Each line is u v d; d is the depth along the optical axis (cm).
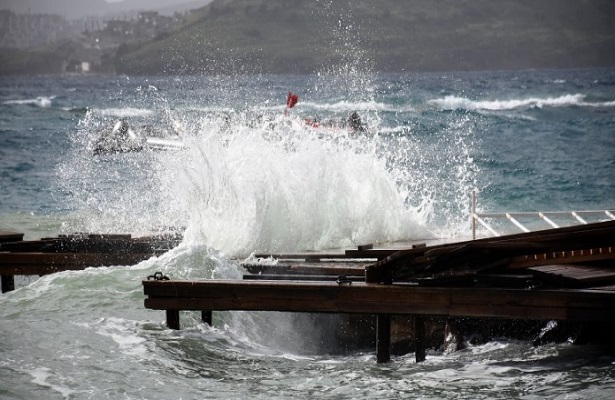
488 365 2533
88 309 2950
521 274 2616
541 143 10056
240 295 2628
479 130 11756
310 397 2255
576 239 2633
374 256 3197
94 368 2420
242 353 2639
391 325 2817
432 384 2352
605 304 2381
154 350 2588
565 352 2620
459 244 2645
